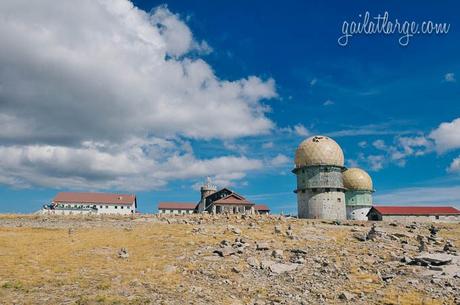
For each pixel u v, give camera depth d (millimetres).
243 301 23844
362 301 24875
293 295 25625
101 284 24734
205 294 24406
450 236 52062
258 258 34531
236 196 94438
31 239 39781
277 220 59250
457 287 27656
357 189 96500
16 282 24453
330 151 79000
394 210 87375
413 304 24156
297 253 36688
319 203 77562
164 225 51719
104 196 121875
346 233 48688
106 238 41094
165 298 23031
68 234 43906
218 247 38000
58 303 21438
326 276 30188
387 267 32906
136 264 30844
